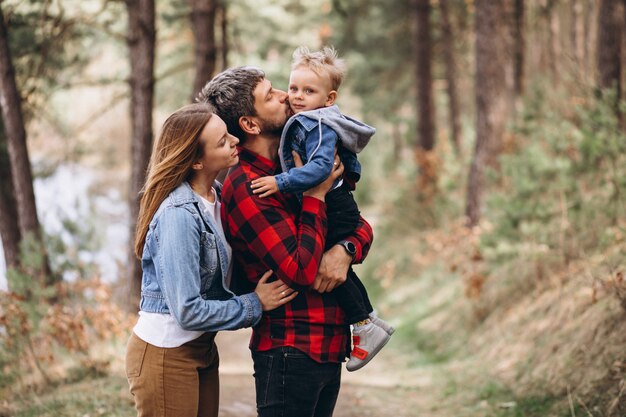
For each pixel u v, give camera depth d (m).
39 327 6.04
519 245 7.21
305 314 2.76
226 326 2.63
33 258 6.44
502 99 10.43
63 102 10.72
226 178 2.81
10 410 5.08
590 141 6.48
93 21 8.91
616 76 7.80
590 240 6.84
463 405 5.75
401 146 27.28
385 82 21.45
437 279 11.34
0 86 7.11
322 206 2.73
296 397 2.76
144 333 2.71
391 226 15.30
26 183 7.15
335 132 2.78
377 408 5.88
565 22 13.52
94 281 6.73
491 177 8.29
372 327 2.96
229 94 2.79
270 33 16.14
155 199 2.69
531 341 6.39
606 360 4.95
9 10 7.82
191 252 2.61
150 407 2.70
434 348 8.43
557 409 4.89
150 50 8.30
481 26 10.51
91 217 8.08
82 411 4.84
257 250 2.68
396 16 18.41
